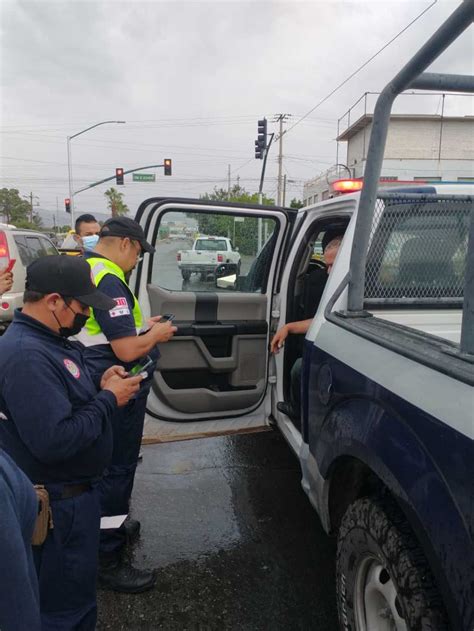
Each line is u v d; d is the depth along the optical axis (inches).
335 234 125.3
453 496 48.1
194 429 124.7
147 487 133.5
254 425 129.4
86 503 67.3
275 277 128.2
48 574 65.4
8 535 36.5
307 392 91.0
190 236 120.3
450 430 49.4
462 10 44.8
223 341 126.9
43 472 63.6
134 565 102.7
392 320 90.2
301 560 104.5
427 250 92.9
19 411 59.4
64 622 68.4
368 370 67.0
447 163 1498.5
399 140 1542.8
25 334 62.1
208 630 86.3
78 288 63.3
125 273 97.5
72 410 65.2
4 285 156.6
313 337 89.0
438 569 50.0
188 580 98.6
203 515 120.7
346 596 71.2
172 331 94.2
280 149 1478.8
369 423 64.7
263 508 123.6
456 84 62.1
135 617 89.4
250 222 124.8
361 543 66.2
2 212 2913.4
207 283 124.3
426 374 56.4
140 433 96.9
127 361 88.7
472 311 51.7
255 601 93.0
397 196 88.7
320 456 81.4
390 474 58.3
